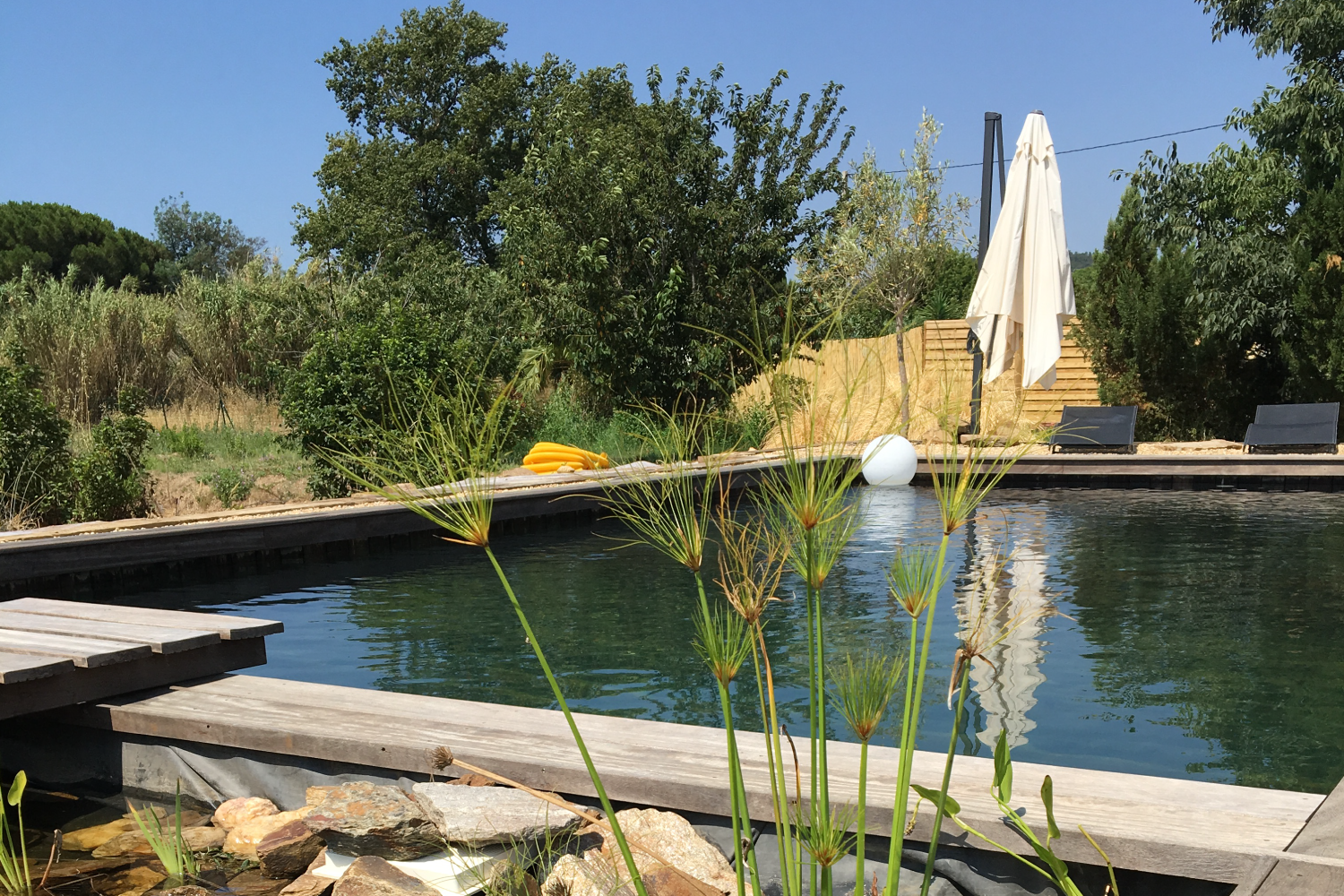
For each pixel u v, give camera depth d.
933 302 20.73
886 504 10.42
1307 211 14.13
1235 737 3.84
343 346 11.79
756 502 1.57
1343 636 5.30
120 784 3.55
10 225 33.84
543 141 16.48
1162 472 12.95
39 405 10.55
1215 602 6.12
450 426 1.56
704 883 2.41
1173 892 2.20
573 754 2.89
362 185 29.30
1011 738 3.85
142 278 36.47
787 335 1.50
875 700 1.51
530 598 6.80
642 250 14.30
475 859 2.57
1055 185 11.57
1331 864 1.99
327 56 30.70
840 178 16.11
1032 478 13.42
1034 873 2.32
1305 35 14.49
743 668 4.86
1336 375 13.88
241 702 3.54
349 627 5.99
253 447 14.45
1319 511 10.31
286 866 2.82
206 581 7.84
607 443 14.18
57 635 3.84
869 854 2.46
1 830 2.69
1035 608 5.93
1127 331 15.99
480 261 30.86
